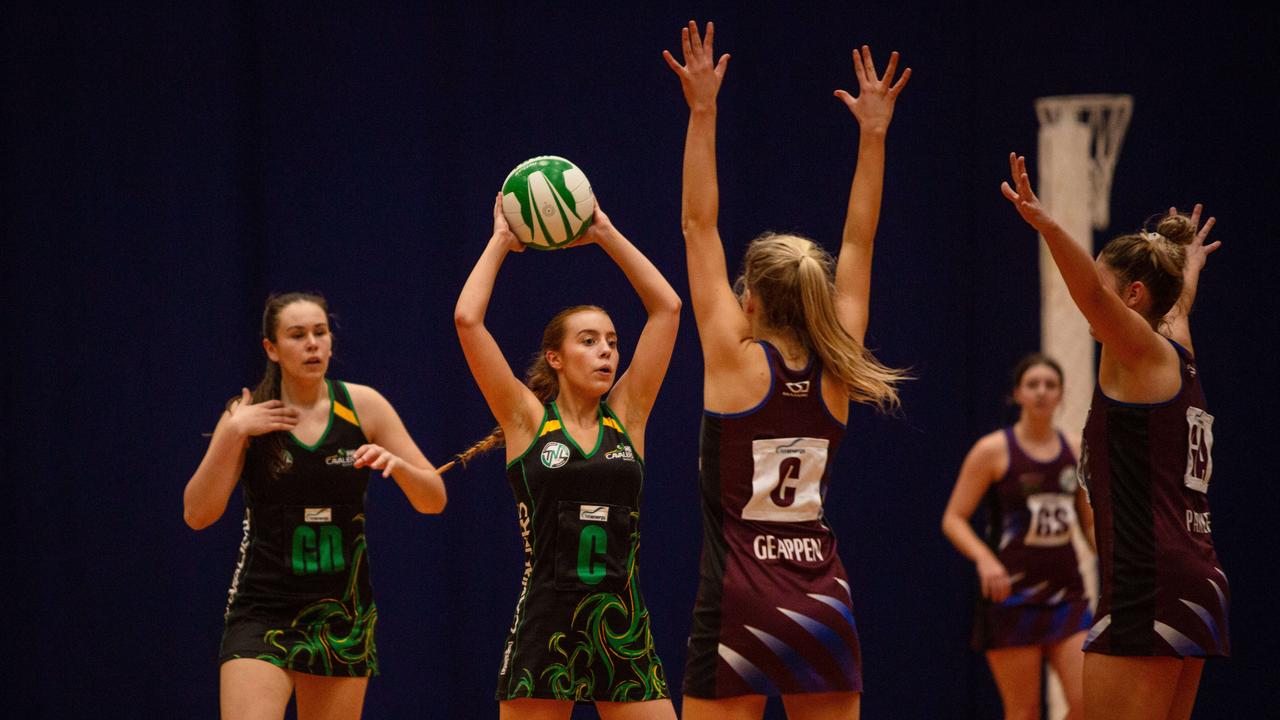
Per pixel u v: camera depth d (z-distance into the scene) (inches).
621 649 342.6
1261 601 644.7
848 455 650.8
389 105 603.8
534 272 615.8
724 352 307.0
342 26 601.3
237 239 589.0
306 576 373.1
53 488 566.9
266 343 385.7
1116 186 662.5
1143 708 324.2
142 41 580.1
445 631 601.6
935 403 656.4
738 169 639.1
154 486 574.6
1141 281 335.6
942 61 657.6
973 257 668.1
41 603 563.2
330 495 378.3
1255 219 654.5
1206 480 337.1
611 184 625.3
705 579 305.9
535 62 621.3
